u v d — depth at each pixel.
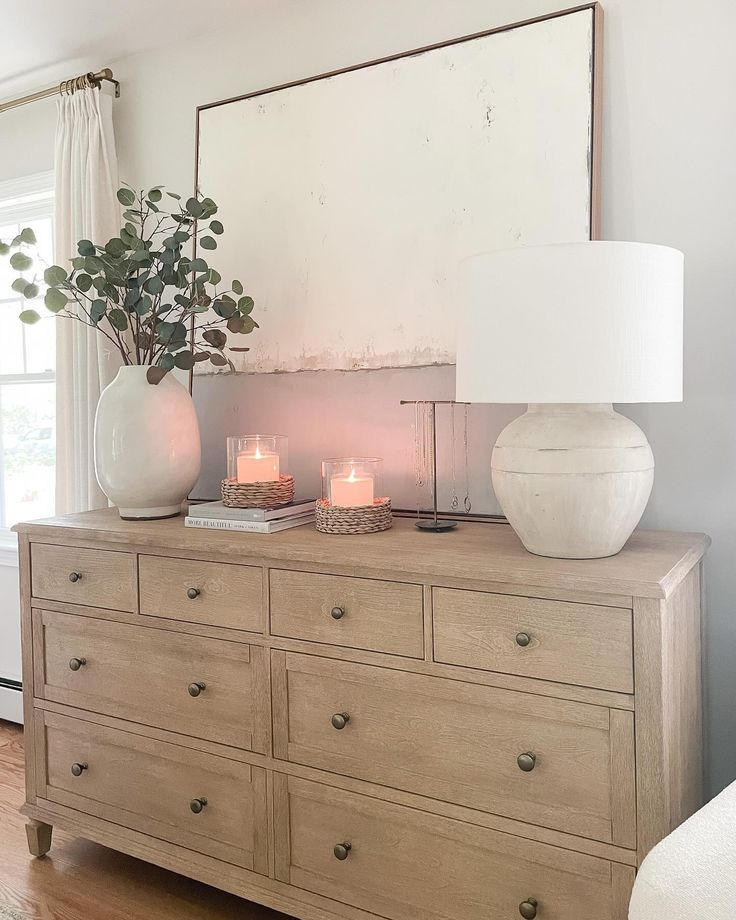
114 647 2.11
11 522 3.42
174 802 2.03
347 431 2.35
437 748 1.63
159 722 2.04
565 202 1.95
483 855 1.59
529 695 1.52
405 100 2.17
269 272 2.44
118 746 2.12
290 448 2.46
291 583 1.79
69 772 2.23
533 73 1.99
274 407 2.49
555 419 1.61
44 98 2.96
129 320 2.38
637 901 1.05
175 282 2.28
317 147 2.33
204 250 2.56
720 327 1.84
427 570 1.59
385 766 1.70
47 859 2.29
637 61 1.91
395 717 1.68
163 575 2.00
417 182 2.16
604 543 1.58
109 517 2.33
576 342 1.46
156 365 2.25
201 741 1.97
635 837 1.42
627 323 1.46
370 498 2.00
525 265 1.48
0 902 2.07
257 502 2.06
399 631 1.66
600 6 1.91
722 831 1.08
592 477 1.54
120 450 2.19
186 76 2.65
